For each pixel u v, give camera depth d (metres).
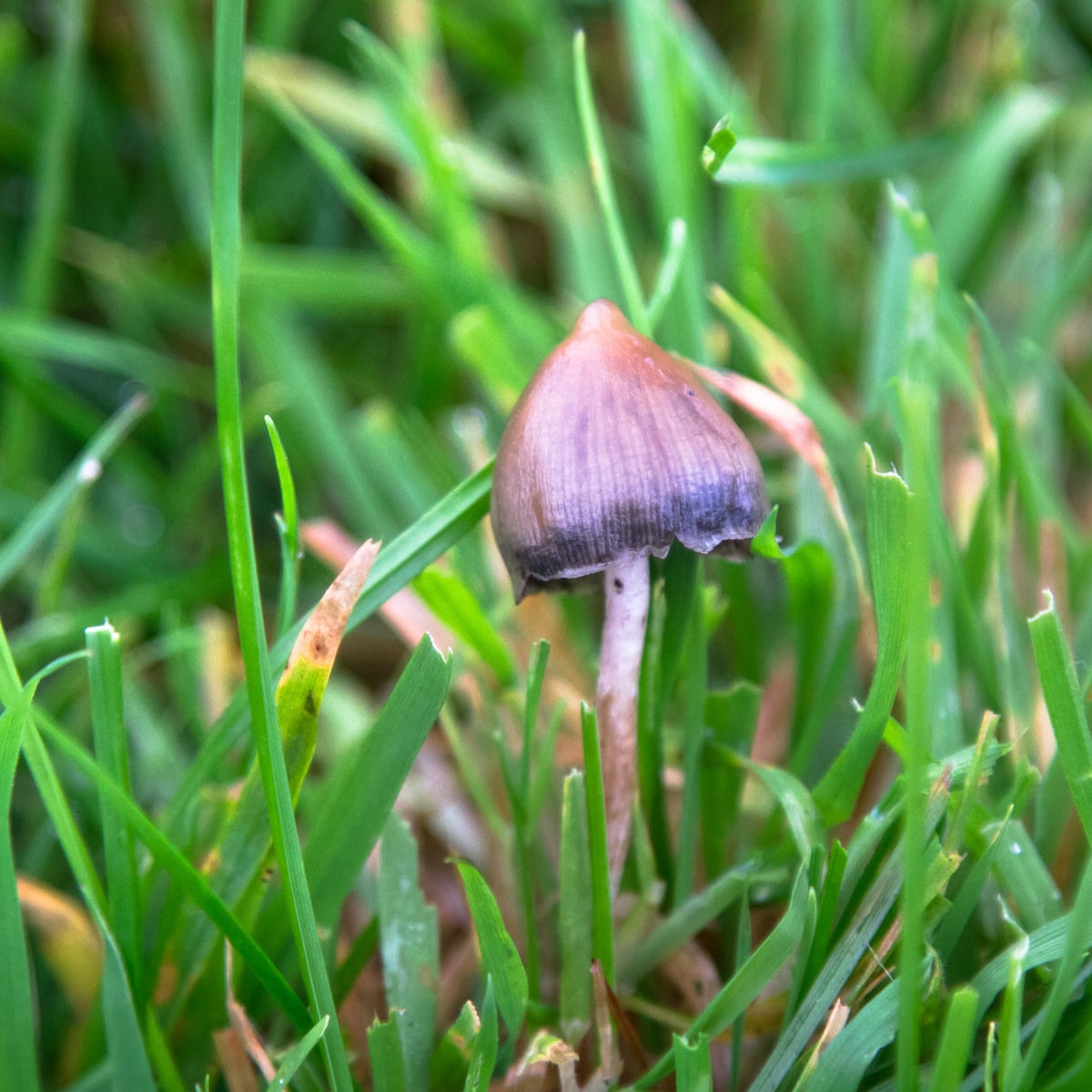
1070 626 0.11
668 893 0.10
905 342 0.11
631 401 0.09
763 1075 0.09
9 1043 0.09
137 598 0.13
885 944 0.09
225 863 0.10
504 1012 0.09
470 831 0.12
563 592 0.10
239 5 0.09
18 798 0.12
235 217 0.09
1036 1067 0.09
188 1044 0.10
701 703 0.10
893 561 0.09
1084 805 0.09
